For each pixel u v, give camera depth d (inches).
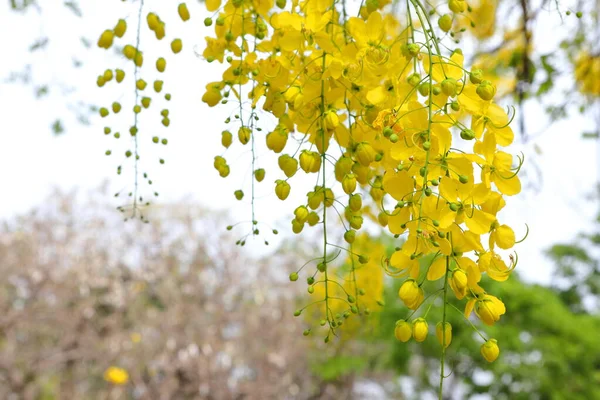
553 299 291.9
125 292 346.3
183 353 335.6
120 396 324.8
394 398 326.3
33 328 328.2
